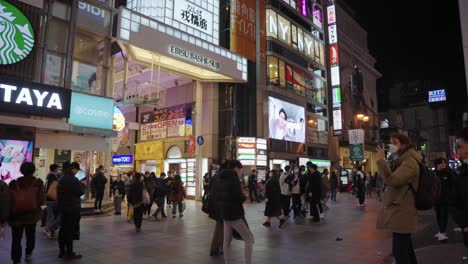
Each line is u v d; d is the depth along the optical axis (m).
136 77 24.36
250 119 24.58
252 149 23.31
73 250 7.38
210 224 11.35
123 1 20.17
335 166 33.47
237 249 7.52
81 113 14.49
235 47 23.69
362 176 16.75
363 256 6.79
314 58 33.44
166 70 20.50
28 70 13.12
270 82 26.28
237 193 5.60
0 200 5.57
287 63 28.64
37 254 7.00
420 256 6.42
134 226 10.80
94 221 11.91
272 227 10.52
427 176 3.94
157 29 17.83
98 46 15.84
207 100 24.17
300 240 8.46
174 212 13.45
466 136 3.28
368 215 13.20
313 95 32.31
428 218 12.60
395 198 3.95
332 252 7.14
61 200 6.70
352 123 38.69
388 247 7.58
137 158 27.67
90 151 15.86
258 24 26.08
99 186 13.95
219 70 21.50
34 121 12.78
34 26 13.46
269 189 10.67
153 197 13.24
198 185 21.81
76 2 14.93
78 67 14.98
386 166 3.91
